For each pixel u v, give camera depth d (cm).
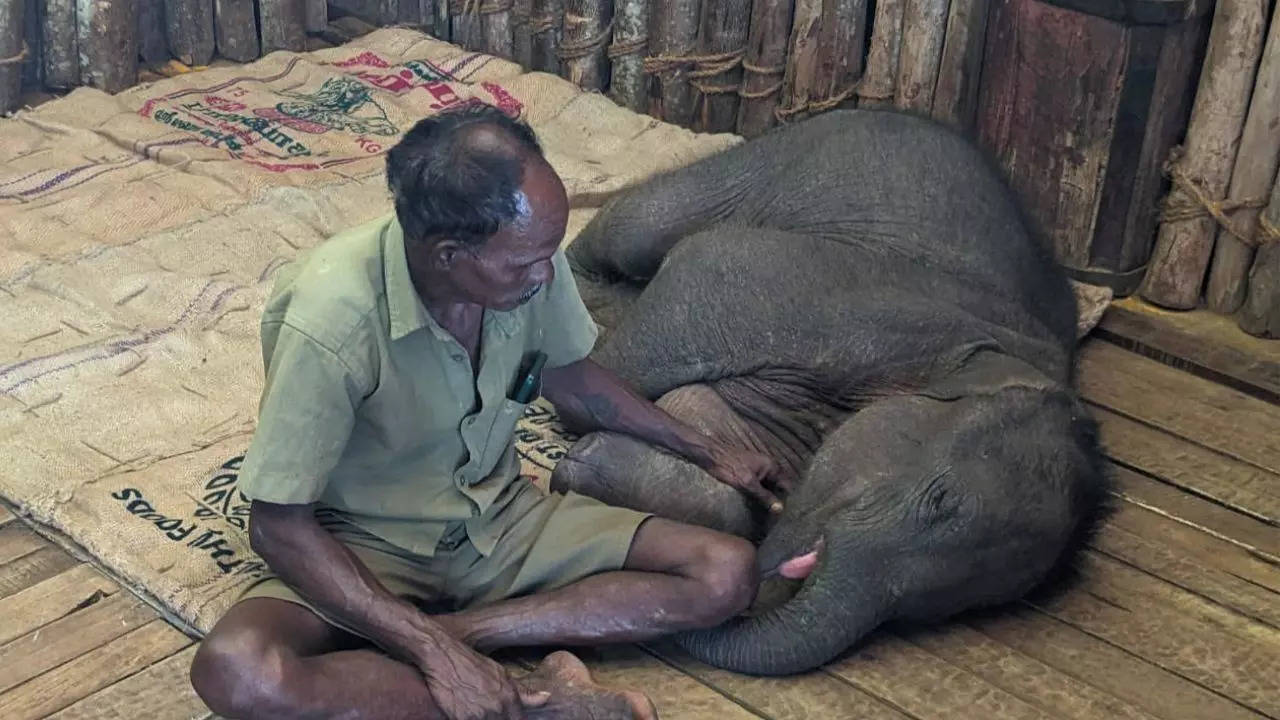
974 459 334
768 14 587
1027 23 496
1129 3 468
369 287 287
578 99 612
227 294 458
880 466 338
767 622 328
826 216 424
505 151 260
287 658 280
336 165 550
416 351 295
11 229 486
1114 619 358
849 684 330
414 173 261
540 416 418
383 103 602
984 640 348
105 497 367
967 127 537
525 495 339
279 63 630
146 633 332
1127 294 516
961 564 330
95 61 619
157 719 309
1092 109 488
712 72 607
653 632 320
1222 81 476
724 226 415
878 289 389
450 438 311
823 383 385
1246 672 342
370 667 288
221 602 334
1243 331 496
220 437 396
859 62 576
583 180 548
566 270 325
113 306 451
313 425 283
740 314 391
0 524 366
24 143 553
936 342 377
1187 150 492
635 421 361
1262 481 417
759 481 369
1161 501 406
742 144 455
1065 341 426
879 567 327
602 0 634
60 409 401
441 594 330
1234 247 495
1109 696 332
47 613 336
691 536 321
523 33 664
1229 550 387
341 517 316
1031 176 513
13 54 594
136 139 554
